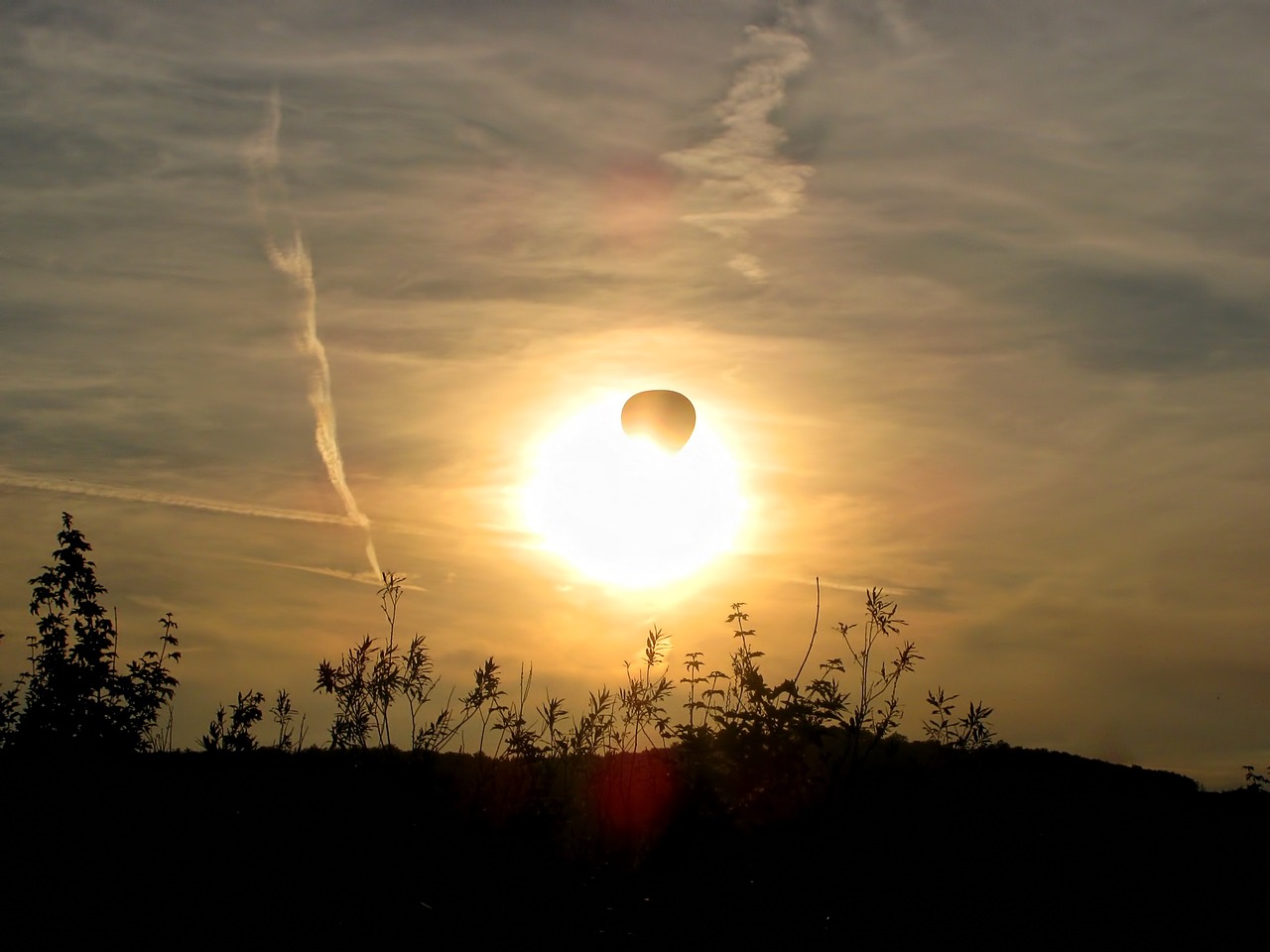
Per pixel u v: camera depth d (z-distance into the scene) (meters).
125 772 12.90
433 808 11.60
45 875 9.97
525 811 11.23
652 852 10.78
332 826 11.23
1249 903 10.04
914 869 10.45
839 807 11.10
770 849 10.71
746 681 11.29
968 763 11.80
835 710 11.09
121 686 14.83
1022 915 9.66
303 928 9.04
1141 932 9.39
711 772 11.06
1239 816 13.13
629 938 9.03
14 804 11.84
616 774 12.03
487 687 12.09
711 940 9.05
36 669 14.45
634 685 11.75
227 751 13.13
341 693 12.24
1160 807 13.09
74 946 8.55
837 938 9.14
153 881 9.91
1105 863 10.91
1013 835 11.27
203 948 8.60
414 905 9.55
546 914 9.46
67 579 14.93
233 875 10.10
